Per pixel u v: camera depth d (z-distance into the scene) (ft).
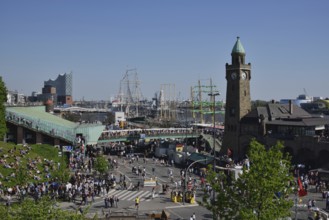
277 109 450.71
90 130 428.97
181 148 433.89
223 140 474.49
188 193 261.44
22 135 375.86
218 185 133.39
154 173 358.64
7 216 119.24
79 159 372.38
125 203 251.80
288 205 126.11
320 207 239.50
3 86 349.61
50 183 267.18
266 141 414.62
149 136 501.56
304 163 377.09
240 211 122.42
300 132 396.98
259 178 124.88
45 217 118.93
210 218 218.18
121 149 491.31
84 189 255.29
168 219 204.23
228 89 472.03
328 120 432.66
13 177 264.93
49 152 345.10
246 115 452.35
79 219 125.49
